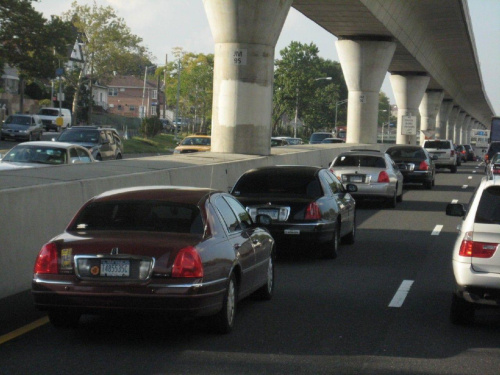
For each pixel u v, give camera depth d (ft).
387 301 34.32
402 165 108.17
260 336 27.27
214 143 92.63
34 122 192.44
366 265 44.93
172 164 64.49
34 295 25.21
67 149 73.97
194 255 24.91
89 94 310.86
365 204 85.15
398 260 46.98
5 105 269.44
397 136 247.50
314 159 114.52
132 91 512.22
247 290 30.17
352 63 169.58
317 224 44.04
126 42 279.69
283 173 46.52
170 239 25.40
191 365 23.35
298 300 34.32
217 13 89.66
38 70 200.34
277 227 43.93
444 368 23.59
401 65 221.46
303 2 121.49
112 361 23.65
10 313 30.27
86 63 279.90
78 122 310.45
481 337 27.76
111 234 25.75
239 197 45.11
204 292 25.04
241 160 76.69
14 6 192.44
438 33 197.98
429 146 162.81
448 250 51.72
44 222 37.06
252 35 89.81
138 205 27.25
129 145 209.97
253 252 30.45
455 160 162.09
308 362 23.94
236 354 24.75
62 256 25.13
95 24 274.36
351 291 36.68
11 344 25.61
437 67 250.16
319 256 48.32
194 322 29.35
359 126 171.94
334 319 30.37
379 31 156.97
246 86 90.68
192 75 346.95
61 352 24.63
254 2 88.38
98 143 112.06
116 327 28.40
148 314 24.82
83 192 41.19
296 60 411.75
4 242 33.76
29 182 43.11
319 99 420.77
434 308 32.96
